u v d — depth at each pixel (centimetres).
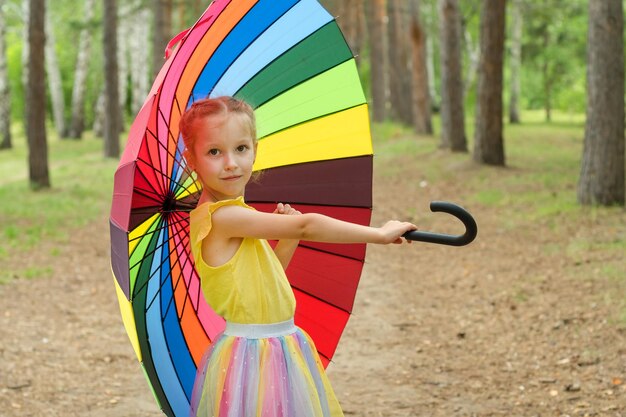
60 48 5481
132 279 301
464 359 689
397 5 3631
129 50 5584
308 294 355
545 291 877
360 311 882
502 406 564
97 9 4966
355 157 347
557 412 543
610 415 526
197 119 296
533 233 1193
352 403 582
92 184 2172
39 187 1994
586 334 708
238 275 300
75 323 832
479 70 1994
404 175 2048
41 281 1032
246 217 297
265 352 299
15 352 706
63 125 4534
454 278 1005
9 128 4047
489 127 1997
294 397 297
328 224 295
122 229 268
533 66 4475
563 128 3488
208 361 308
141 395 606
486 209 1471
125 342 764
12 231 1368
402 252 1202
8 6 4612
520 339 729
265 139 339
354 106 343
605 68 1276
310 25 325
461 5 4253
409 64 3912
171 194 313
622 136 1298
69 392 607
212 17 291
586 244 1062
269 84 333
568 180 1703
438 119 4300
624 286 840
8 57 5547
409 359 697
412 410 562
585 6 3903
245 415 293
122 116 4531
